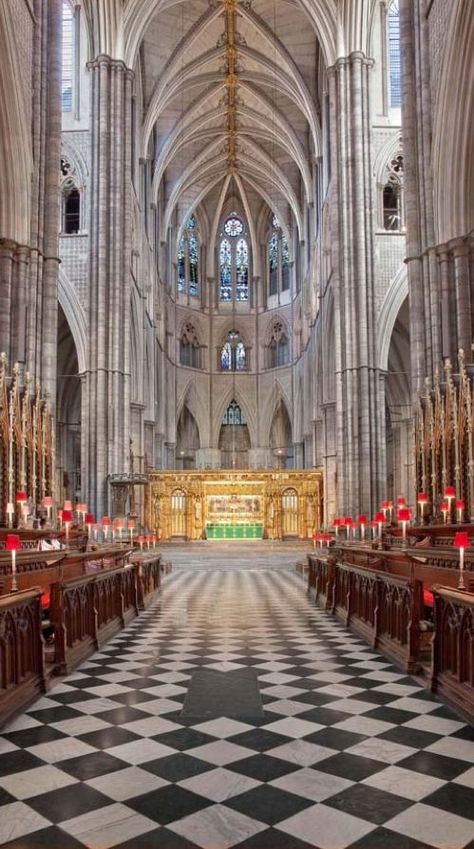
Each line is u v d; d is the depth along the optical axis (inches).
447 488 622.8
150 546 1214.3
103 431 1182.3
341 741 219.0
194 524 1545.3
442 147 756.6
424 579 378.6
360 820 162.4
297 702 264.7
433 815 164.9
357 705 260.5
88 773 192.1
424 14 812.0
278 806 170.1
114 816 164.9
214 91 1718.8
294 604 591.2
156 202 1807.3
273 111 1742.1
